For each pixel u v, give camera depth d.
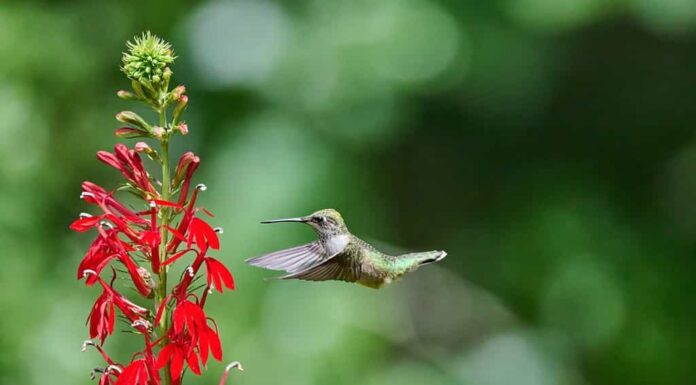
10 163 12.99
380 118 13.44
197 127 13.62
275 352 12.21
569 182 14.98
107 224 5.47
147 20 13.92
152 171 13.24
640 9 13.99
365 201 13.44
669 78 15.38
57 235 13.32
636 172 15.27
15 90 13.17
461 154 15.20
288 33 13.62
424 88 13.55
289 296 12.41
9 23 13.27
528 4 13.86
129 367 5.34
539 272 14.51
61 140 13.43
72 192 13.46
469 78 13.83
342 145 13.41
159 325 5.45
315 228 6.91
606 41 15.20
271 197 12.80
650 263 14.64
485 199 15.23
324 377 12.23
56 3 13.84
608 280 14.40
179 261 11.30
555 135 15.23
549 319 14.58
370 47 13.41
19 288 12.58
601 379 14.53
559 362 14.44
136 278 5.40
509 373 14.48
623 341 14.41
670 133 15.34
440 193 15.24
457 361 14.64
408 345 14.42
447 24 13.64
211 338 5.38
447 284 15.10
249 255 12.45
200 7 13.95
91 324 5.41
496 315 14.86
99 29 13.86
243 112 13.58
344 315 12.51
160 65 5.66
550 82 14.62
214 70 13.69
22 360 12.34
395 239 14.73
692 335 14.49
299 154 13.12
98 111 13.66
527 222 14.81
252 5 13.86
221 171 13.12
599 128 15.31
